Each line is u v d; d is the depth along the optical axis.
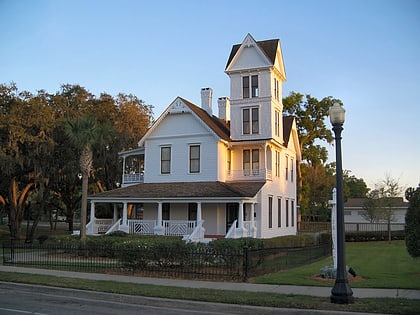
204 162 33.66
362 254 28.06
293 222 41.50
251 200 30.72
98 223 34.28
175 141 34.84
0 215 64.06
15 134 34.84
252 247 19.30
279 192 36.94
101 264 19.81
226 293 12.87
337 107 12.24
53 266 19.89
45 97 39.94
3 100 36.31
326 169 78.25
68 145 37.88
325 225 57.41
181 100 34.44
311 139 56.91
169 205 34.59
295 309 10.82
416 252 17.36
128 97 46.22
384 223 48.62
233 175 34.00
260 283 15.00
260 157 34.47
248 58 34.78
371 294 12.58
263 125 33.94
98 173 45.84
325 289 13.66
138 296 12.79
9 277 16.52
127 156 40.97
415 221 17.45
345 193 69.81
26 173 40.25
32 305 12.16
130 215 45.56
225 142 33.78
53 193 56.34
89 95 44.38
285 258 19.88
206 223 33.25
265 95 34.09
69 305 12.23
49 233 56.47
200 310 11.62
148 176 35.50
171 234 30.33
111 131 30.08
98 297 13.43
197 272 16.86
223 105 40.97
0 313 10.95
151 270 17.78
